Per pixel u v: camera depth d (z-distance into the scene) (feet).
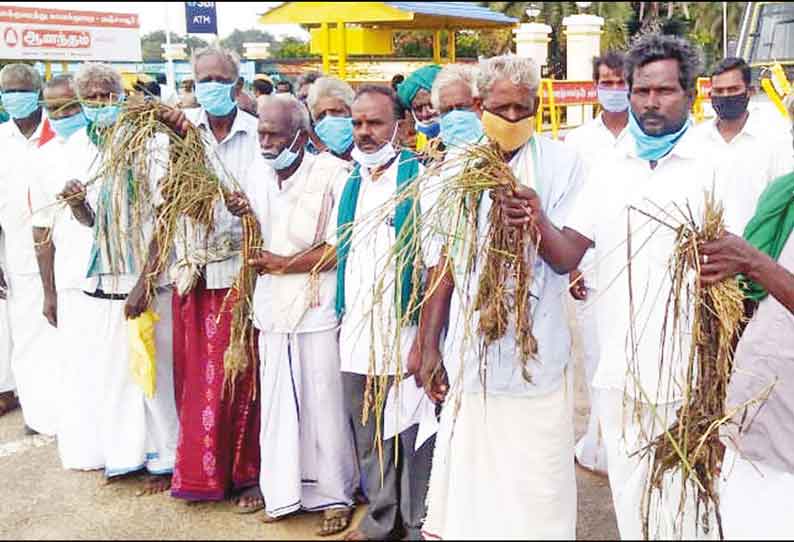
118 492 13.43
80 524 12.30
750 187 12.97
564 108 35.70
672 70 9.60
